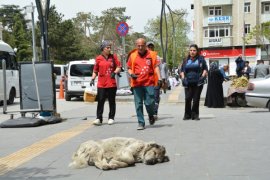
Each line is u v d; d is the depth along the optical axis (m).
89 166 7.60
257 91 17.73
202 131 11.13
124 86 17.66
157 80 12.36
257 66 26.28
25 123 13.76
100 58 13.15
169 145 9.25
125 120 14.43
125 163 7.43
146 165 7.47
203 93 29.67
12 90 27.84
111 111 13.41
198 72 13.58
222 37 83.56
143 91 12.16
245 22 82.88
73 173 7.19
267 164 7.23
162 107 21.50
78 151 7.74
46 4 15.59
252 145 8.96
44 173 7.29
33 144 10.34
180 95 28.89
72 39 94.75
